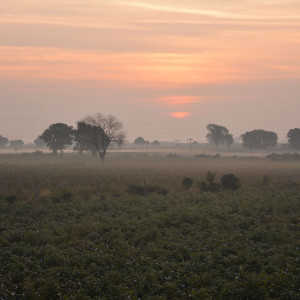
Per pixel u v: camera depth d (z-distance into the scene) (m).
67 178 58.91
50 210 33.22
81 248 22.69
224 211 32.62
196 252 21.91
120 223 28.36
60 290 16.61
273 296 16.22
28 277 17.81
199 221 29.53
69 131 168.25
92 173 68.81
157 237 25.06
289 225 28.56
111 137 118.56
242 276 18.34
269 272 19.19
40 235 24.91
